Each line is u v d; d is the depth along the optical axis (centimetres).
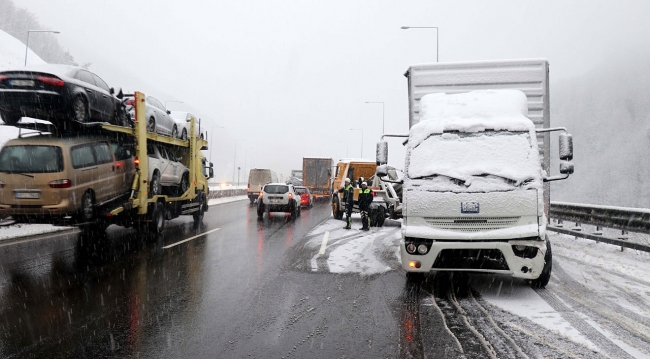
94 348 408
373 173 2034
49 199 848
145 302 561
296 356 396
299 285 666
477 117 689
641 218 929
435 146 661
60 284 645
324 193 3584
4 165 859
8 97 832
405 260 625
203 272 747
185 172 1434
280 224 1611
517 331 462
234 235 1252
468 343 428
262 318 504
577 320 499
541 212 599
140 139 1058
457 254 610
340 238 1218
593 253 959
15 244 991
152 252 934
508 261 591
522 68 849
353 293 620
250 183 2931
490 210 601
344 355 399
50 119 885
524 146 644
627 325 481
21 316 497
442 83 867
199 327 470
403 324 486
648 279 711
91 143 948
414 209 626
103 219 995
